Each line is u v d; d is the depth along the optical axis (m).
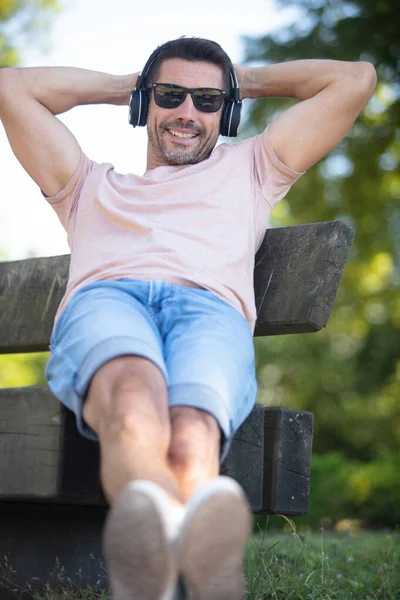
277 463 4.72
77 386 3.71
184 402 3.55
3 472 4.28
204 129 5.05
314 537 9.80
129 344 3.64
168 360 3.88
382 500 18.41
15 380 21.97
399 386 29.86
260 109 24.53
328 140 5.07
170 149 5.04
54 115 5.23
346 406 33.75
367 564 6.69
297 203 24.58
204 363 3.74
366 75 5.11
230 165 4.93
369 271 27.47
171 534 2.69
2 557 5.06
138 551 2.65
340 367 34.00
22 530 5.09
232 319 4.21
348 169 24.09
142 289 4.25
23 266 6.20
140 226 4.55
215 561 2.72
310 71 5.20
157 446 3.18
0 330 6.13
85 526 5.12
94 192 4.82
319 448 33.97
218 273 4.48
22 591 4.89
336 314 29.62
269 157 4.99
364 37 22.42
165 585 2.68
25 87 5.10
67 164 4.97
